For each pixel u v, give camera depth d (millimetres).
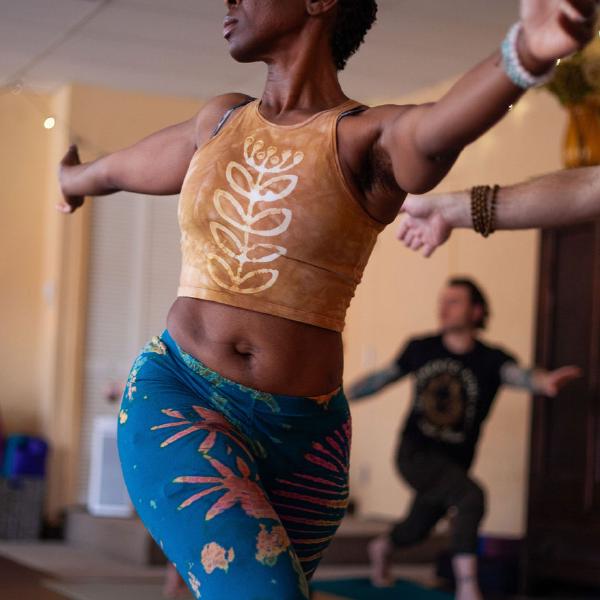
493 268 8664
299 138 2020
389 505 9555
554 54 1591
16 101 9961
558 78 6809
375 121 1940
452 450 6621
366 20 2205
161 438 1919
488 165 8680
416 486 6637
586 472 6770
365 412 9961
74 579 7023
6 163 9953
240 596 1711
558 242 7082
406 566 8523
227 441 1910
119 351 9891
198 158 2123
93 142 9508
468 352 6609
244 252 2027
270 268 2016
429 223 2535
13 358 9953
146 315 9977
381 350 9750
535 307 7891
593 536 6688
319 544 2178
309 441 2076
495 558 7316
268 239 2014
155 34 8086
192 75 9109
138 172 2418
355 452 10023
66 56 8773
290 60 2113
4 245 9961
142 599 6219
